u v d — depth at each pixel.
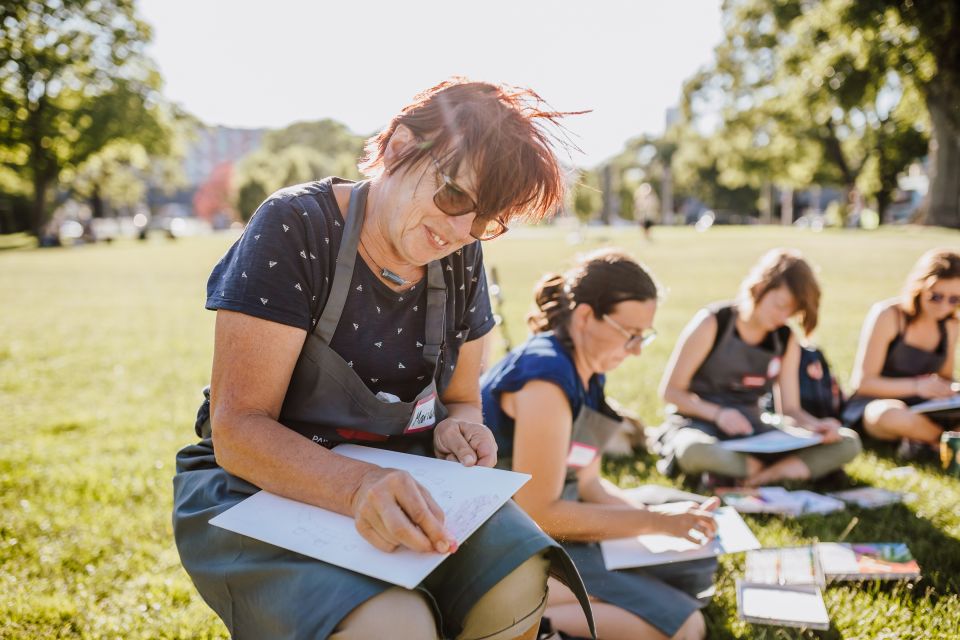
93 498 3.45
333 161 76.25
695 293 12.68
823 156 40.75
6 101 39.22
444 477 1.51
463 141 1.40
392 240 1.53
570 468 2.48
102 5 40.06
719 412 3.77
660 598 2.20
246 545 1.40
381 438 1.69
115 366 7.08
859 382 4.39
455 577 1.37
